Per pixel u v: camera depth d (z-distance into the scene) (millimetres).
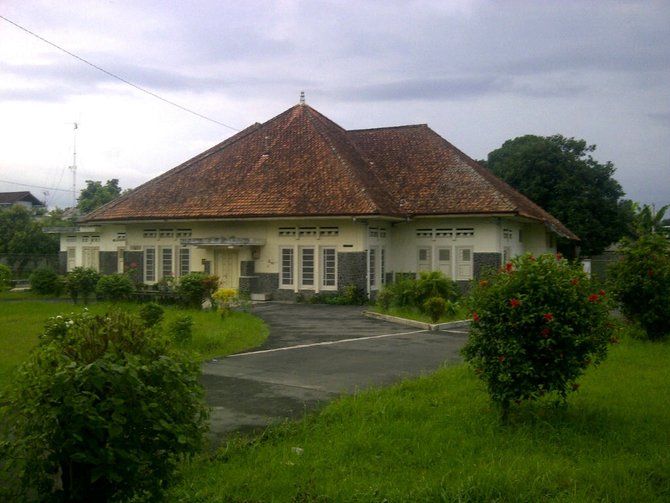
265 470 6293
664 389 9719
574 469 6273
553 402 8414
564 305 7625
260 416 8531
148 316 13906
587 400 8938
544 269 7832
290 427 7785
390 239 28844
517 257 8266
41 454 4312
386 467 6391
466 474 6066
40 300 27469
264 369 11867
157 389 4527
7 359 12445
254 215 27031
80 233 37531
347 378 11055
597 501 5590
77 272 25672
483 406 8555
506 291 7754
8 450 4434
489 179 29766
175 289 23875
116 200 32875
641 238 15953
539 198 38156
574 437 7293
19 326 17891
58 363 4383
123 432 4277
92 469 4285
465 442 7074
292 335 16875
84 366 4285
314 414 8422
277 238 27969
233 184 29844
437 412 8344
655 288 15008
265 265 28188
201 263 29750
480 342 7859
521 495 5582
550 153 38312
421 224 28297
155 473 4457
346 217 25469
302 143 30672
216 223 29359
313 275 27312
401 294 21906
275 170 29609
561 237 32875
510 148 42562
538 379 7730
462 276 27453
